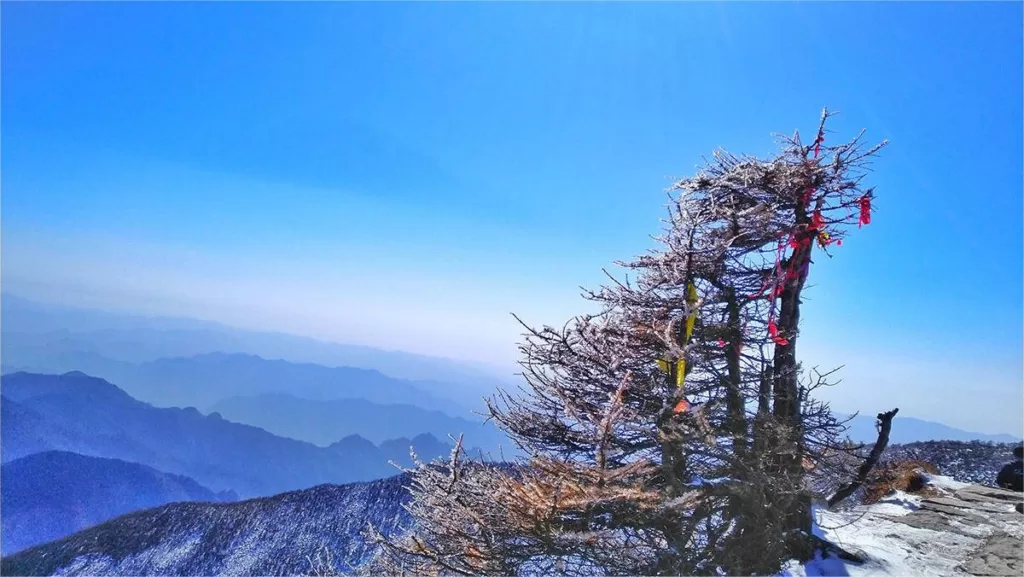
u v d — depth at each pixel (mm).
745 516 6578
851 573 7305
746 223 7355
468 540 6211
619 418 5840
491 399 7363
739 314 7574
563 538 5590
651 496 5434
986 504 11352
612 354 6500
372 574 7535
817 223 7273
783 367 7293
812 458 7301
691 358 6617
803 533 7770
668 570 5828
